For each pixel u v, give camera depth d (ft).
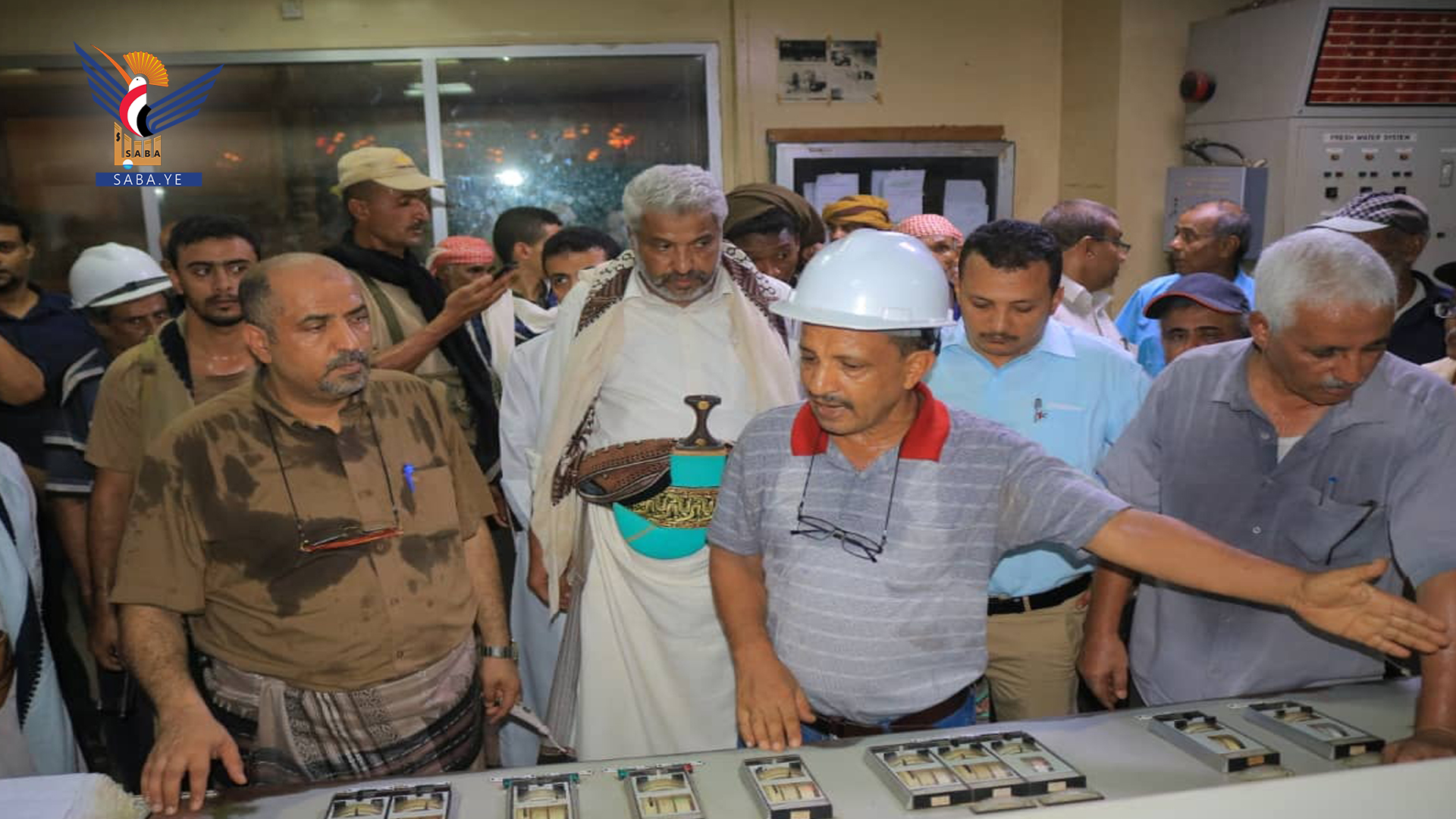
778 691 4.31
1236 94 11.93
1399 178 11.62
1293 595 3.99
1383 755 3.90
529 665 8.30
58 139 12.19
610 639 7.08
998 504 4.57
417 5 12.45
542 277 11.16
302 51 12.37
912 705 4.61
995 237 6.02
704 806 3.63
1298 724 4.06
